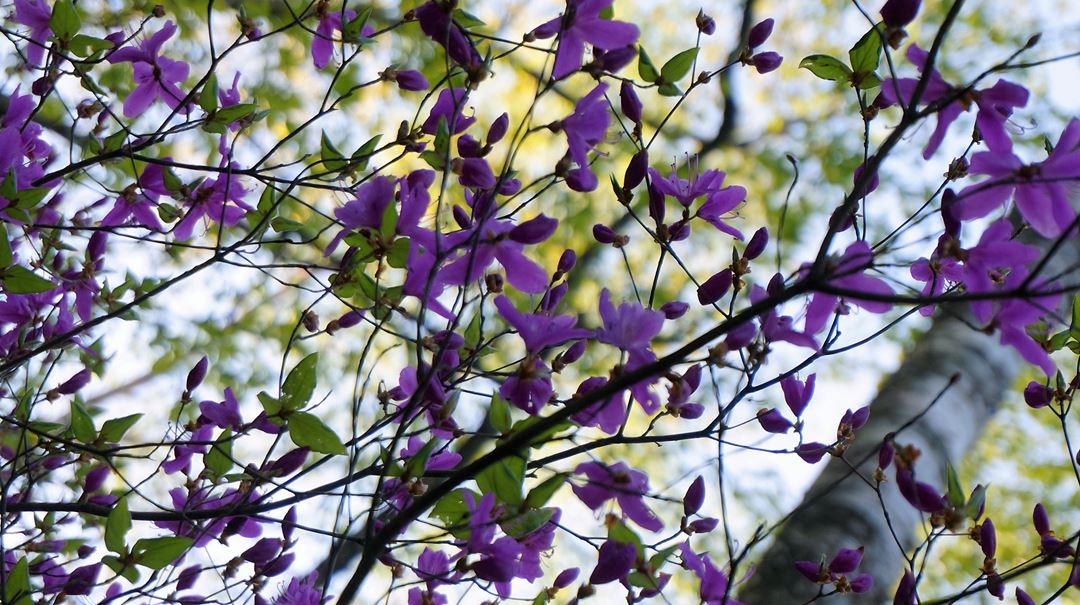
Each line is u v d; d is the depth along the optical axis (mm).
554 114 3287
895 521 1365
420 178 1066
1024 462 3195
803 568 1083
